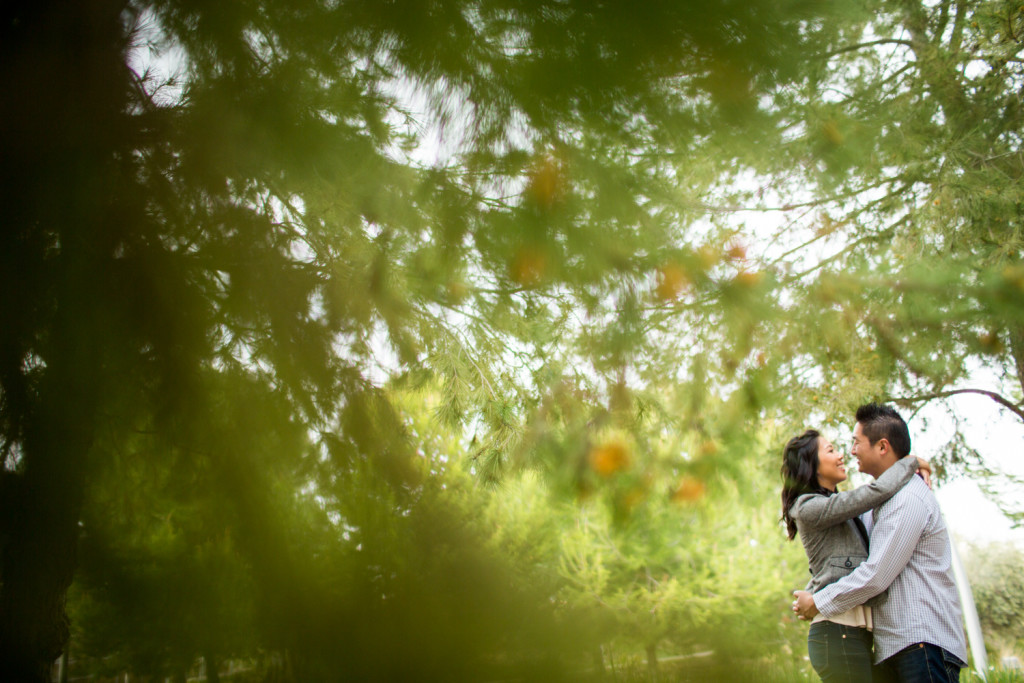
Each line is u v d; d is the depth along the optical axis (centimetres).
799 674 581
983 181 434
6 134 312
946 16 476
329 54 296
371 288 337
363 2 275
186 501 466
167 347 380
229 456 447
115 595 535
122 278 353
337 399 445
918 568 236
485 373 337
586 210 310
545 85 285
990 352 487
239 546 493
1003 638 1423
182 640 555
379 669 541
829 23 336
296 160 305
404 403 452
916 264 418
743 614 898
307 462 472
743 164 411
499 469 311
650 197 338
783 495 274
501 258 320
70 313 350
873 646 242
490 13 283
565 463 311
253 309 412
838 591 237
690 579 902
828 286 397
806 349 425
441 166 310
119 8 310
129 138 336
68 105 319
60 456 370
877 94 488
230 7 288
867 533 258
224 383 439
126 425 414
